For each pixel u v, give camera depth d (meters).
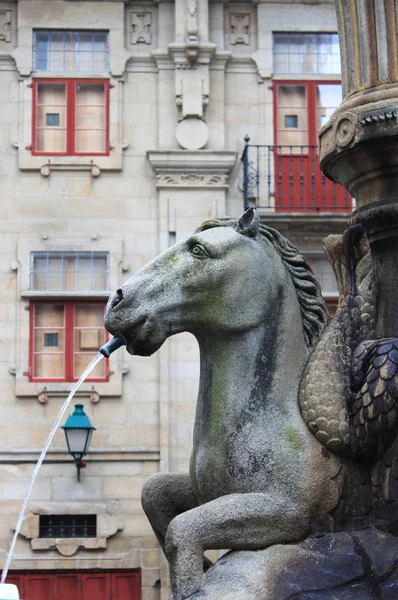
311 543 3.88
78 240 21.58
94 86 22.11
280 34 22.45
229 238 4.04
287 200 21.84
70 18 22.17
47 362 21.39
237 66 22.25
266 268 4.07
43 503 20.50
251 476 3.92
